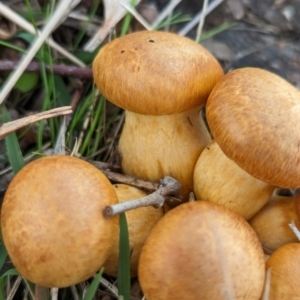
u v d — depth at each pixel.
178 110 0.34
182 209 0.31
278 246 0.36
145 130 0.36
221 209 0.31
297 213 0.35
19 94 0.41
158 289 0.30
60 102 0.41
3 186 0.38
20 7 0.41
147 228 0.35
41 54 0.40
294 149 0.31
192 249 0.30
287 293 0.31
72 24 0.42
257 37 0.44
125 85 0.33
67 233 0.30
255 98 0.31
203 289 0.30
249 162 0.31
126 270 0.32
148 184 0.36
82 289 0.35
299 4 0.44
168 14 0.43
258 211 0.37
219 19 0.44
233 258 0.30
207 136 0.38
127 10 0.41
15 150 0.35
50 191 0.30
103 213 0.31
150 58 0.33
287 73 0.44
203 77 0.34
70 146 0.39
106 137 0.41
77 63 0.41
